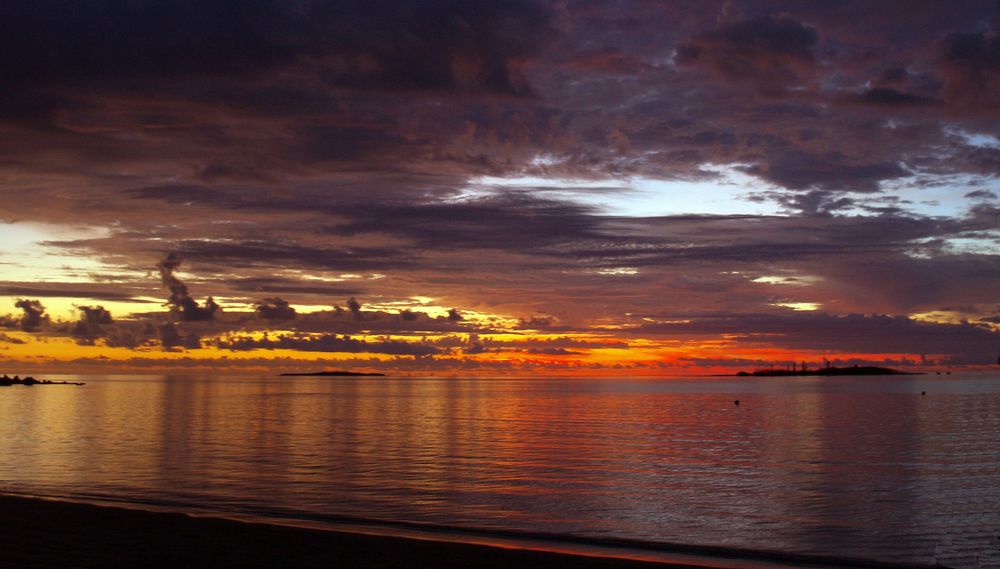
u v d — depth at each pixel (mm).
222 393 188375
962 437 62781
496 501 30469
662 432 67375
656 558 21359
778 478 38125
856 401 135375
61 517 22438
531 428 71562
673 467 42188
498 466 41875
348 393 194875
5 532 20281
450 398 157250
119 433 63188
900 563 21344
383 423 78812
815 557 21844
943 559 21875
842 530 25594
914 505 30469
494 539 23375
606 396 167750
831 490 34188
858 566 20844
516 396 169875
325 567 17297
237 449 50438
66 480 34875
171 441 56031
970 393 177625
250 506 28500
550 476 38031
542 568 17766
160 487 33000
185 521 22109
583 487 34469
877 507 29938
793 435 64750
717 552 22344
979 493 33500
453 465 42188
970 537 24734
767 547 23125
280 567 17203
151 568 16734
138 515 22875
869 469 41906
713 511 28891
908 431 69000
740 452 50531
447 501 30297
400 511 28031
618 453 49562
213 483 34312
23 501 25469
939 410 104562
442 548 19469
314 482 34938
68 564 16891
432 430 69312
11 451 48312
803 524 26562
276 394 183375
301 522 25422
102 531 20547
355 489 32969
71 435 60812
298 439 58781
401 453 48562
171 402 129000
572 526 25922
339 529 24359
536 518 27188
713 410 106000
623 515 27922
